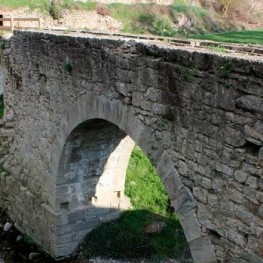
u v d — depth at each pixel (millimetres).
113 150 12531
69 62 10648
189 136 7426
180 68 7320
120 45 8703
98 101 9758
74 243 12859
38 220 13289
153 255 12359
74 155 11992
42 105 12531
